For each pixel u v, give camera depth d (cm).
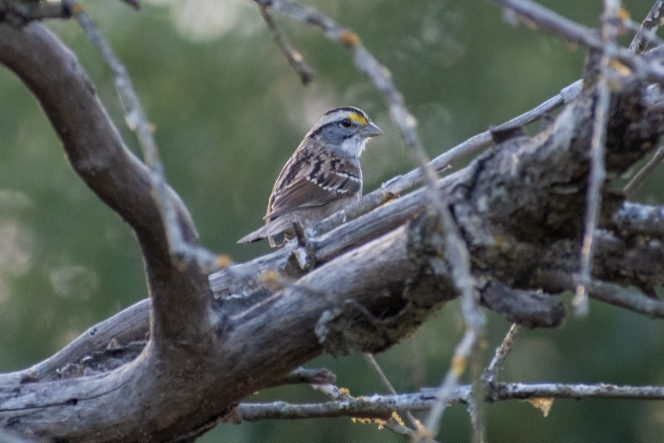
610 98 457
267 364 576
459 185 511
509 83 1873
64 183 1709
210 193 1780
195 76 1827
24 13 466
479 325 368
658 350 1648
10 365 1627
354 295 548
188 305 552
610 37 394
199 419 601
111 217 1705
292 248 767
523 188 491
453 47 1944
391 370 1597
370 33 1950
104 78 1781
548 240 503
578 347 1686
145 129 394
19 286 1677
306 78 446
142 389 589
